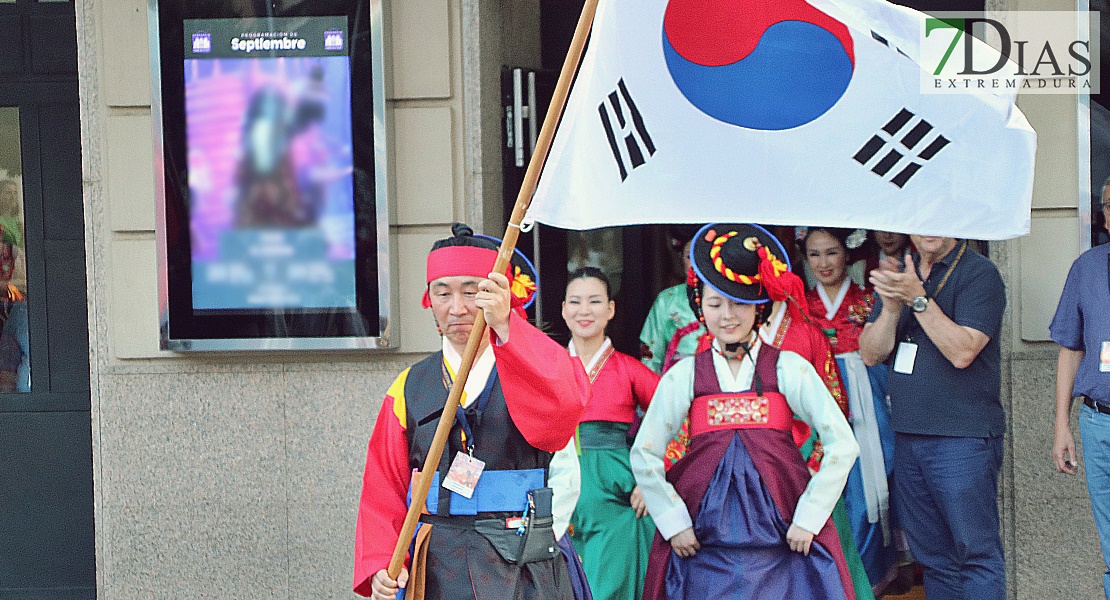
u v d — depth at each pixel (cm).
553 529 473
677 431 575
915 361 610
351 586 673
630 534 634
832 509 548
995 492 609
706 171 429
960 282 604
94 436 684
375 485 448
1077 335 605
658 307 704
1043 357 652
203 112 660
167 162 662
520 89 704
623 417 640
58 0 736
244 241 661
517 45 732
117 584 686
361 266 657
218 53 658
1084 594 655
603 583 626
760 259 551
